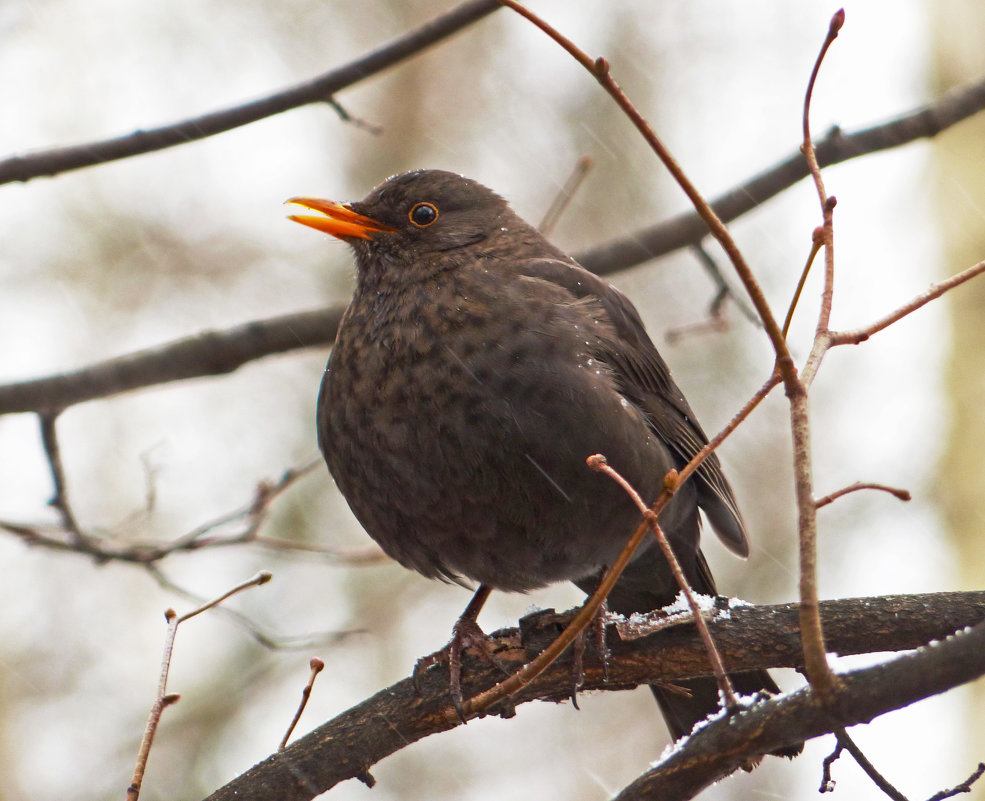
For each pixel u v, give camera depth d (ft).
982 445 51.34
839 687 18.52
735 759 19.56
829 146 35.96
